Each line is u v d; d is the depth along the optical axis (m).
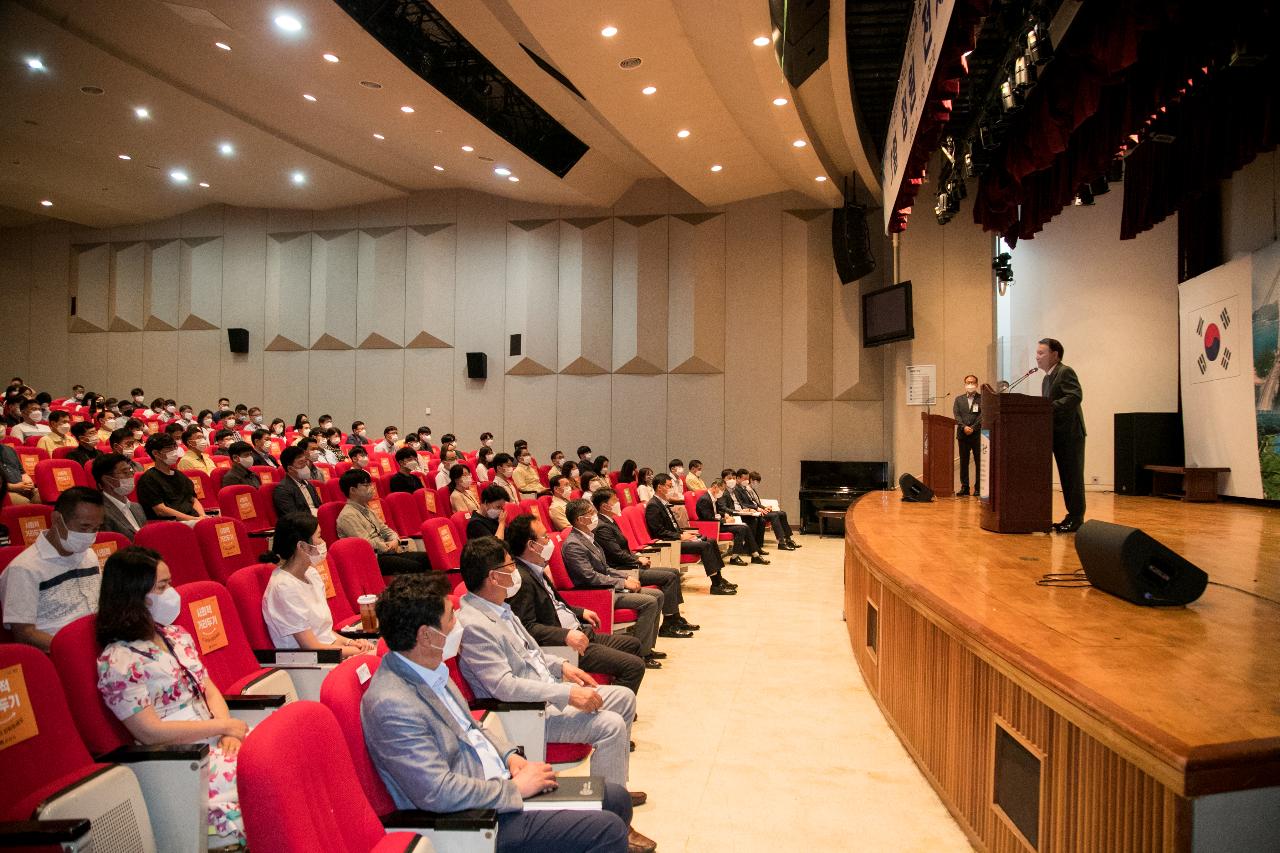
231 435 11.30
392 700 2.23
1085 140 8.50
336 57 8.82
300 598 3.50
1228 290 9.59
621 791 2.81
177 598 2.64
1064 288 12.30
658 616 5.74
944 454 9.99
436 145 11.78
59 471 6.49
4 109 11.25
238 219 16.61
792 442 13.90
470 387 15.16
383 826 2.09
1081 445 5.73
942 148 10.28
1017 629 2.99
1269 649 2.71
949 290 12.98
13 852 1.76
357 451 8.62
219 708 2.72
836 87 8.83
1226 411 9.63
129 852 2.03
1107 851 2.19
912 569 4.28
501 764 2.54
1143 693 2.25
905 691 4.14
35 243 18.06
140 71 9.90
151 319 17.08
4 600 3.15
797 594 8.39
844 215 13.07
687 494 10.02
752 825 3.31
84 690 2.33
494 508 6.05
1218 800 1.84
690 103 9.52
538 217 14.96
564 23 7.44
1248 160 7.95
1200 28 6.30
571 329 14.62
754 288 14.06
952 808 3.38
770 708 4.80
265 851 1.61
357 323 15.78
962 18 5.18
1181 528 6.64
